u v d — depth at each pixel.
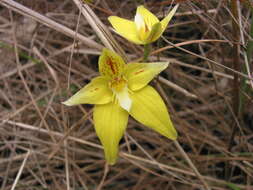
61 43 0.26
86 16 0.18
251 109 0.24
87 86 0.15
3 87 0.26
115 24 0.15
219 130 0.24
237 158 0.20
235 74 0.18
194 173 0.20
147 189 0.23
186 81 0.24
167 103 0.21
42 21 0.18
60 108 0.24
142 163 0.23
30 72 0.26
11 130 0.24
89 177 0.23
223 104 0.24
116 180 0.24
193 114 0.25
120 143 0.24
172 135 0.14
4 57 0.26
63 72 0.24
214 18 0.19
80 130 0.24
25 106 0.23
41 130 0.21
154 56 0.22
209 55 0.22
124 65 0.15
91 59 0.26
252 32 0.17
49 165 0.23
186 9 0.20
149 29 0.15
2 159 0.23
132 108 0.15
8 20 0.26
